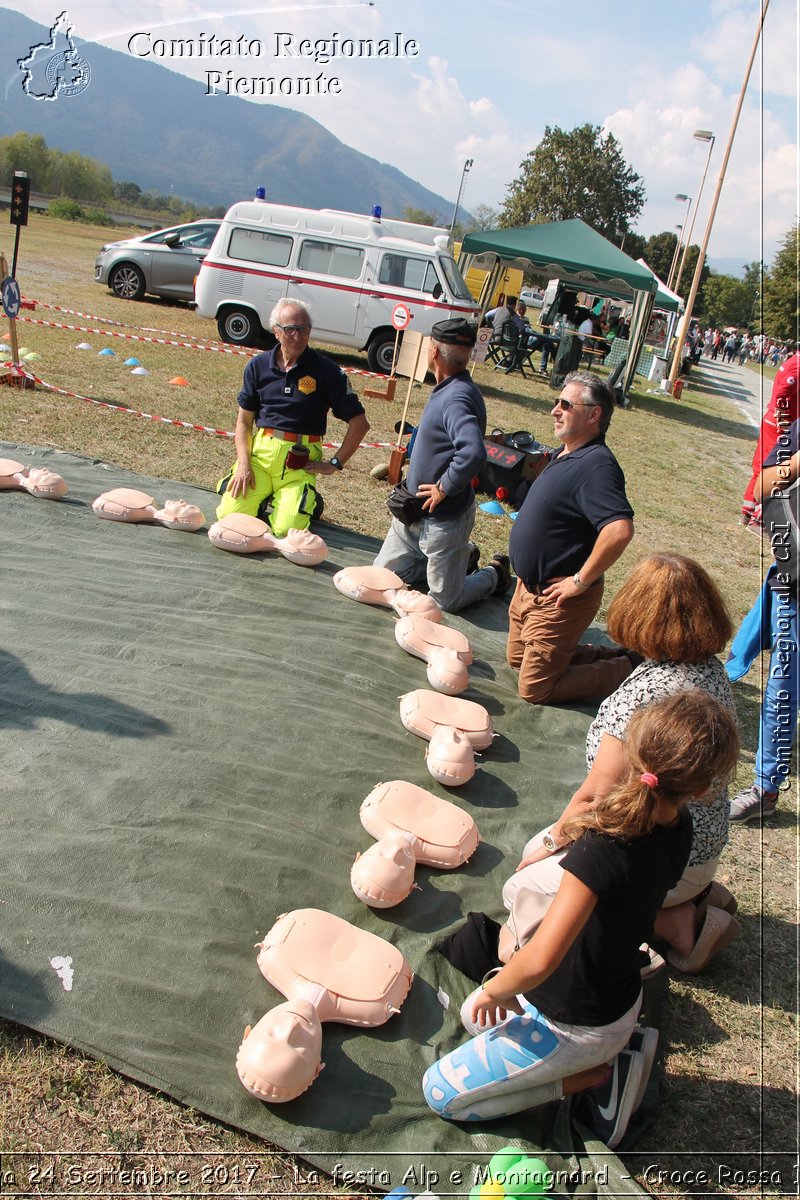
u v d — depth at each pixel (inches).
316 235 541.6
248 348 537.6
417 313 541.6
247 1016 93.1
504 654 193.3
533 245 665.6
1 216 1338.6
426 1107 89.2
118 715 136.2
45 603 166.1
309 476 218.2
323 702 151.6
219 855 112.2
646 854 75.5
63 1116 82.1
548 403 602.2
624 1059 88.8
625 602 106.4
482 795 140.2
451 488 187.0
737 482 487.8
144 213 1875.0
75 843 109.7
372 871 109.3
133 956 96.5
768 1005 116.2
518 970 77.3
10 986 90.7
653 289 659.4
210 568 194.9
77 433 291.9
